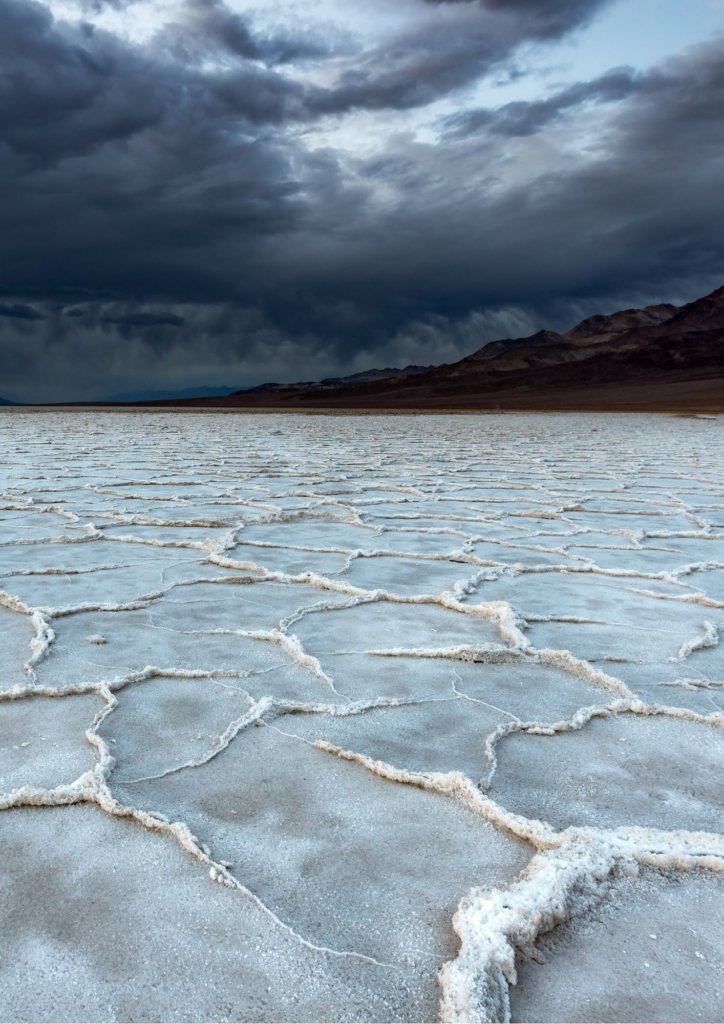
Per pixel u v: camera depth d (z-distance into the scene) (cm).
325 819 193
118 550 504
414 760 224
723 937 152
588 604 389
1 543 514
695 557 502
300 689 275
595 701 268
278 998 137
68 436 1683
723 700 268
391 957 146
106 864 174
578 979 141
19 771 214
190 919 156
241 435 1786
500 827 189
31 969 143
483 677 288
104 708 254
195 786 208
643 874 170
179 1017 132
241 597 395
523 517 661
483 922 150
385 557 495
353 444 1513
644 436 1817
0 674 283
